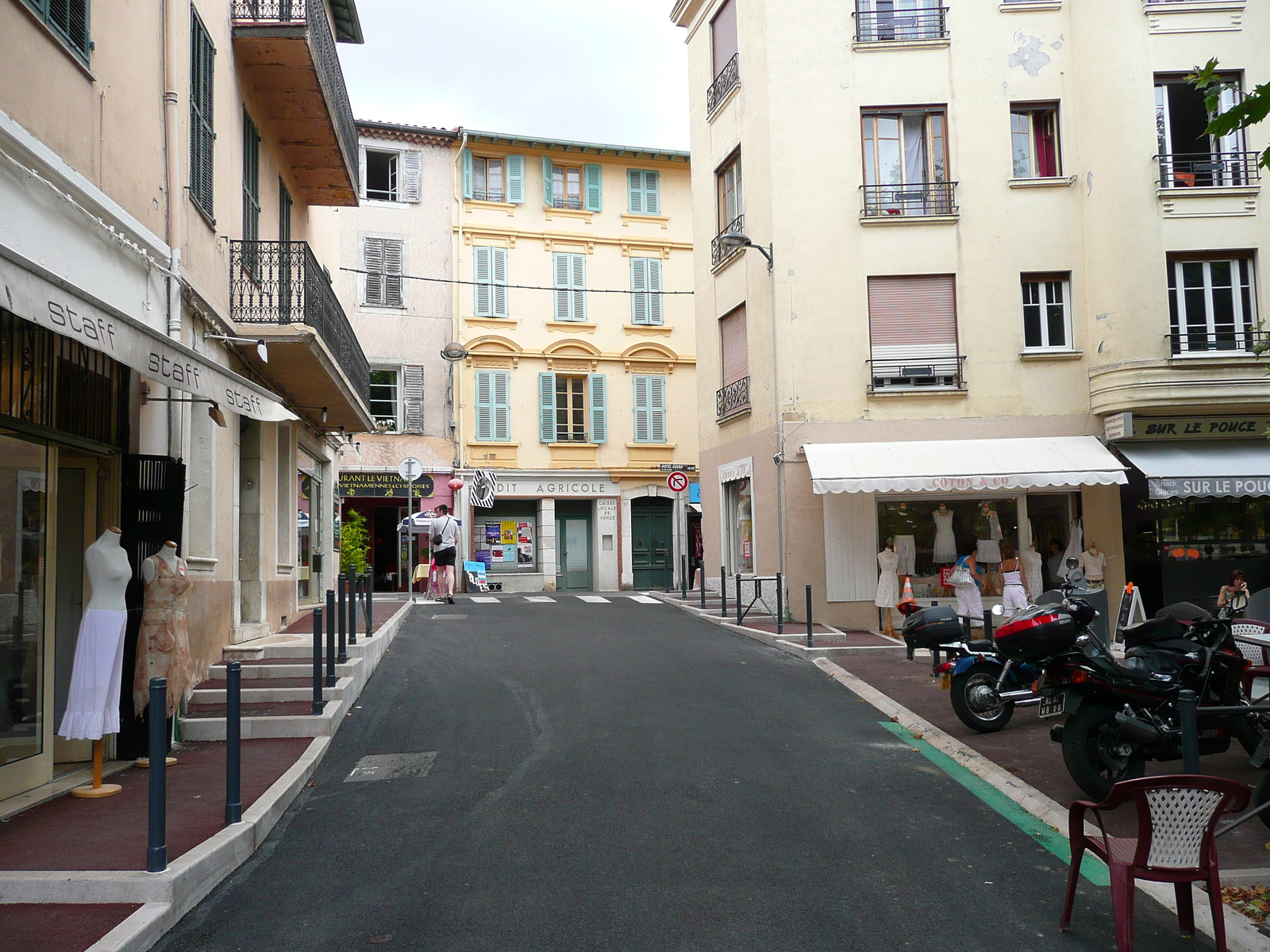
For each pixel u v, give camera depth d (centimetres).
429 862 609
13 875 530
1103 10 1823
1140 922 518
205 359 727
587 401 3136
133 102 894
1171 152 1814
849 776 809
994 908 536
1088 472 1719
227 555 1207
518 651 1429
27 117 696
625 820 688
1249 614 857
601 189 3184
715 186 2208
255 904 549
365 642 1288
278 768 805
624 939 495
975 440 1833
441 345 2998
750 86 2006
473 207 3052
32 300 507
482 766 834
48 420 749
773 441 1892
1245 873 569
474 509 3036
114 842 607
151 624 835
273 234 1520
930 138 1917
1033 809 714
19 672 734
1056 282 1889
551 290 3111
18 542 731
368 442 2905
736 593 2106
